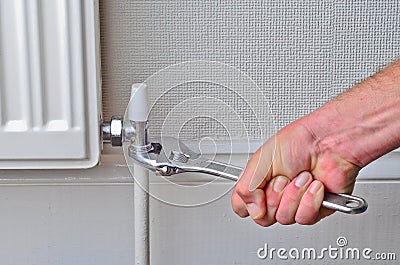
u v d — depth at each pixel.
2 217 0.67
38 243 0.68
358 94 0.55
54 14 0.56
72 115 0.58
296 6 0.64
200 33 0.64
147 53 0.64
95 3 0.58
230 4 0.64
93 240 0.68
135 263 0.65
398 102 0.53
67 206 0.67
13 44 0.56
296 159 0.56
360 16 0.64
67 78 0.57
